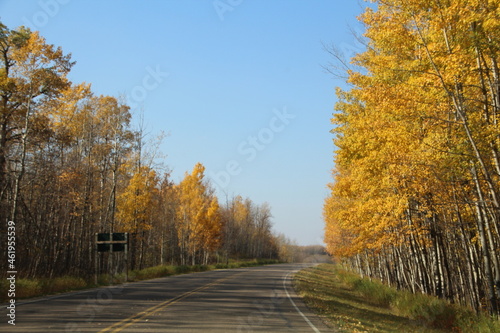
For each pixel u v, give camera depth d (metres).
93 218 33.84
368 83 13.84
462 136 11.78
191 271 47.12
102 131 32.09
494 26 9.72
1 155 22.97
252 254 104.81
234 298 17.73
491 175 12.12
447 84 11.07
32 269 26.91
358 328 11.52
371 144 14.44
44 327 9.73
